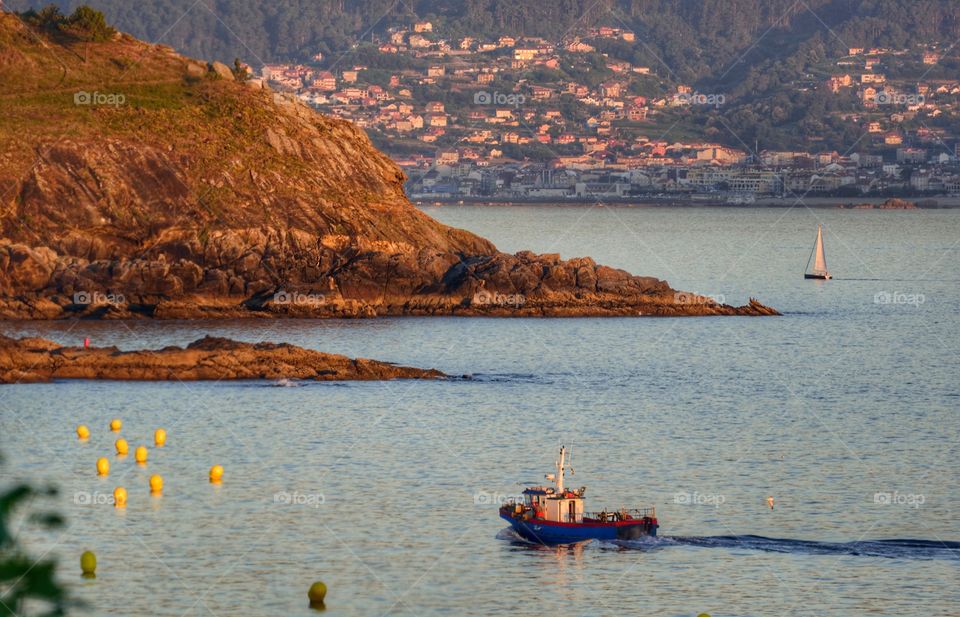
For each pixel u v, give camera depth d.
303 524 192.88
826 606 160.62
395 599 161.62
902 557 180.12
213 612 156.88
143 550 179.62
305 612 157.25
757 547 183.75
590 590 164.88
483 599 161.75
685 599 162.38
